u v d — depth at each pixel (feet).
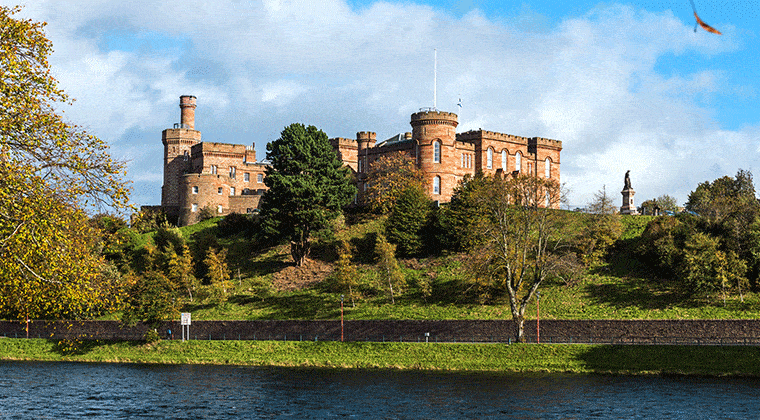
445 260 313.32
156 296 268.41
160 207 445.78
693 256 256.52
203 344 255.70
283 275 321.93
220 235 380.17
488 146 433.48
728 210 287.48
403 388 192.34
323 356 238.48
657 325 231.30
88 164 93.35
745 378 198.90
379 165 408.26
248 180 470.39
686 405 166.71
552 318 250.37
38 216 89.25
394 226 332.19
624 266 291.58
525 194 249.14
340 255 297.53
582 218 314.76
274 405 174.40
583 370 212.64
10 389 195.52
